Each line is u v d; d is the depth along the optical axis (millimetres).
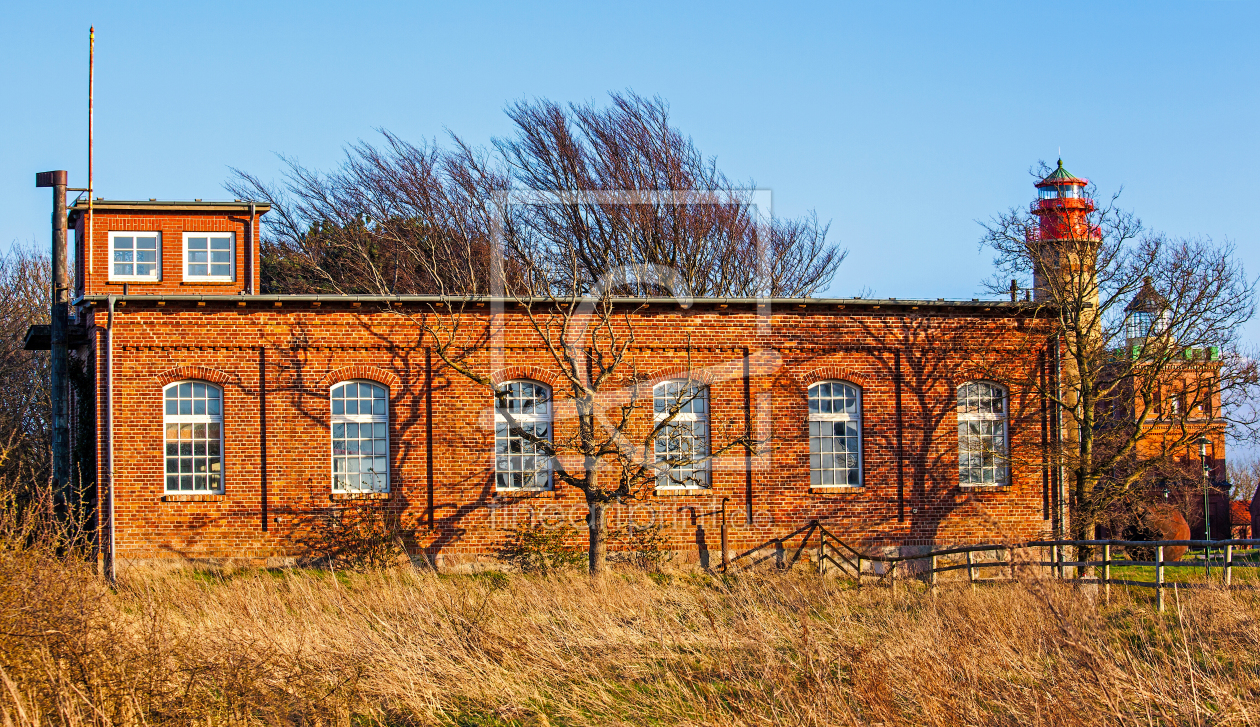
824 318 21172
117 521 19078
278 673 9719
